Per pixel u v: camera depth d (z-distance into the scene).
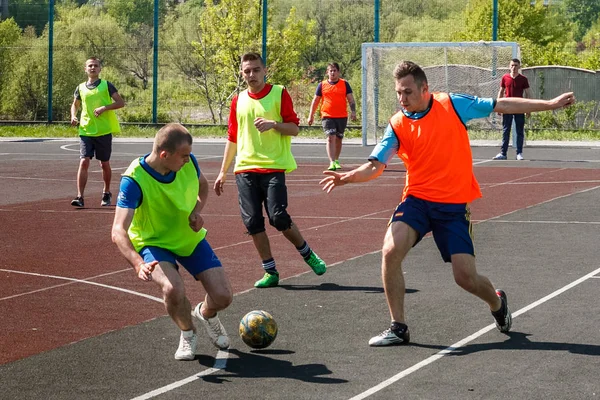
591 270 11.74
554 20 57.12
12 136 42.06
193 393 7.18
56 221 16.77
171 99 47.75
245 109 11.16
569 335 8.68
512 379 7.38
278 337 8.82
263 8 42.16
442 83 36.44
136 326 9.36
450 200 8.34
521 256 12.73
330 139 24.66
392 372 7.64
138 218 8.09
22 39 48.34
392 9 66.94
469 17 51.50
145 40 51.72
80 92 18.73
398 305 8.48
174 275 7.89
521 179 22.66
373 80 35.84
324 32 61.91
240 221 16.53
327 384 7.35
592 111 39.25
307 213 17.48
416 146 8.35
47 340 8.85
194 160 8.14
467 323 9.20
